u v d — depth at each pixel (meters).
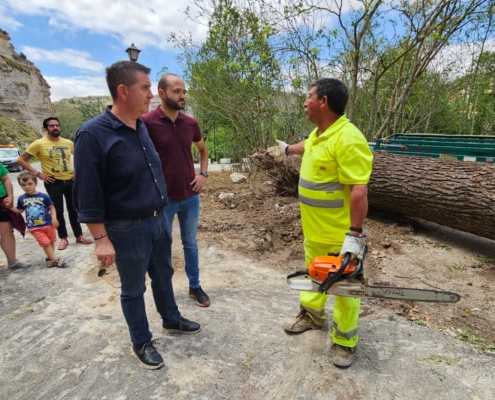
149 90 1.83
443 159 4.39
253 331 2.42
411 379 1.94
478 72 10.25
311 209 2.03
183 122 2.54
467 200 3.54
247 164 10.47
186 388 1.91
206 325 2.51
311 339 2.31
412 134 6.05
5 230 3.52
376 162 4.66
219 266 3.57
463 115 12.30
